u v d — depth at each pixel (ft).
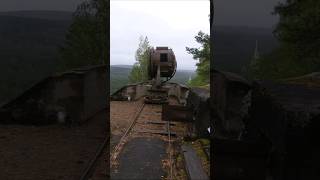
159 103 73.15
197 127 38.17
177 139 39.27
